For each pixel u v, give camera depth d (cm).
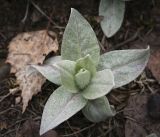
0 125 24
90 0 28
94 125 24
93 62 22
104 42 27
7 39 27
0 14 28
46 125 21
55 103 21
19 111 24
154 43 27
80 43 23
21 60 26
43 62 25
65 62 21
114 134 24
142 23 28
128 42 27
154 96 24
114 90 25
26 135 23
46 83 25
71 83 22
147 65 26
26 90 24
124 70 22
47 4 28
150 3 29
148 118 24
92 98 21
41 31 27
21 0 28
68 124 24
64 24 27
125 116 24
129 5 28
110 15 27
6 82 25
